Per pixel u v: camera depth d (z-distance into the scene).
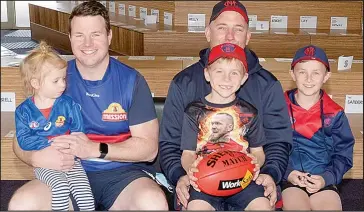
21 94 3.25
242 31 2.46
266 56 4.68
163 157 2.32
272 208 2.17
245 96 2.37
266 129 2.38
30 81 2.29
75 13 2.28
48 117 2.31
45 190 2.18
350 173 3.32
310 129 2.50
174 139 2.35
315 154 2.49
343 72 3.33
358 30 5.09
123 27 4.86
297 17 5.12
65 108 2.33
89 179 2.34
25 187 2.19
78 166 2.30
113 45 5.02
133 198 2.17
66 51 5.96
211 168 2.10
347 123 2.50
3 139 3.22
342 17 5.15
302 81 2.46
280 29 5.03
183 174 2.24
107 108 2.34
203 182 2.09
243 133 2.29
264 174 2.24
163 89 3.23
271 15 5.08
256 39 4.64
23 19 8.22
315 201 2.37
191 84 2.38
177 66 3.27
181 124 2.35
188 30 4.73
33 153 2.25
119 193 2.25
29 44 6.54
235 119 2.28
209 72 2.26
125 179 2.28
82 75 2.35
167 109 2.38
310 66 2.44
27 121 2.31
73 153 2.24
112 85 2.34
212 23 2.49
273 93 2.38
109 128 2.36
